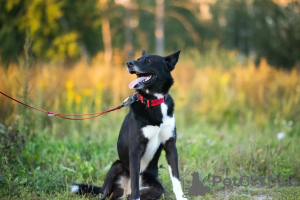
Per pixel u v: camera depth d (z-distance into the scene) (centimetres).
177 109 1077
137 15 2542
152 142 474
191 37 2736
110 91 1102
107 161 637
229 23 2738
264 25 2423
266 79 1187
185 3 2416
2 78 834
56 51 1702
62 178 552
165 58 500
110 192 485
